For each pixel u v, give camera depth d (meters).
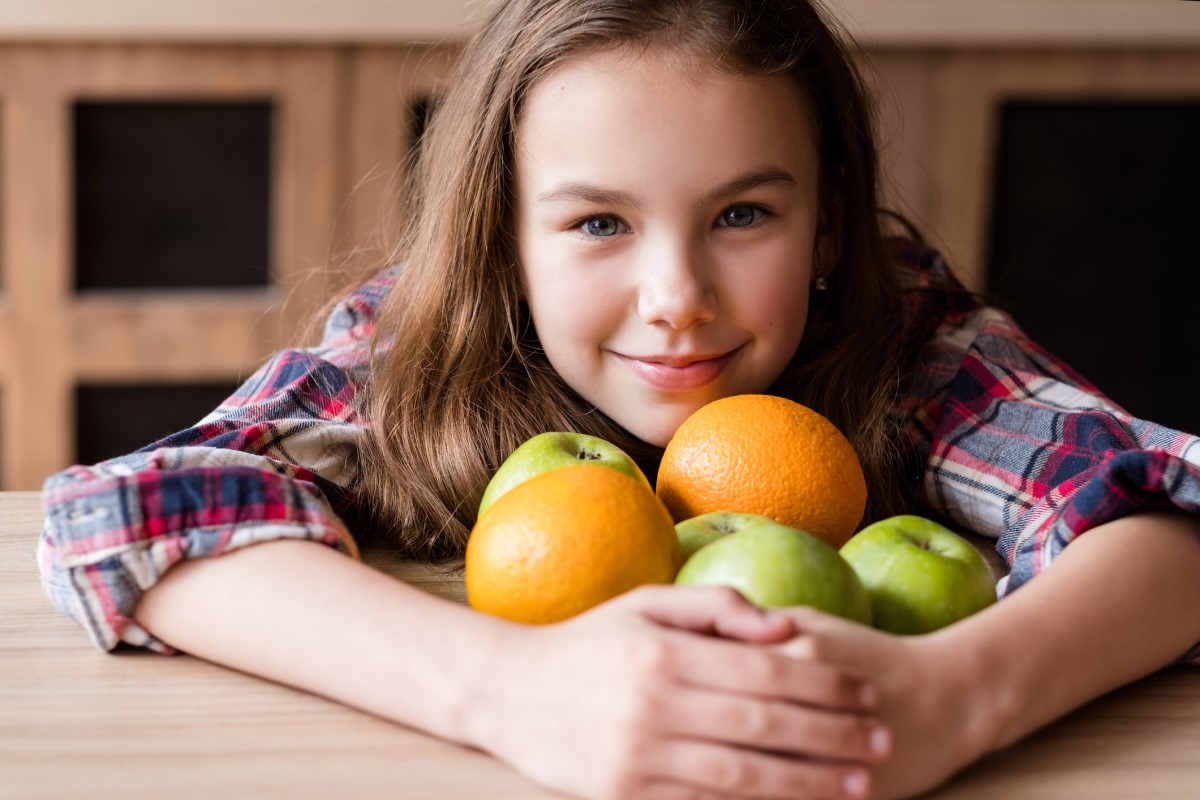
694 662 0.56
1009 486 0.89
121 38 1.99
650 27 0.88
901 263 1.25
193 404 2.15
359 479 0.92
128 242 2.07
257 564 0.68
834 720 0.56
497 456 0.98
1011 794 0.58
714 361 0.93
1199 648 0.71
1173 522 0.72
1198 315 2.20
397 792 0.56
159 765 0.58
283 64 2.04
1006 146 2.16
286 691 0.67
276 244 2.10
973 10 2.07
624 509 0.66
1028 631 0.63
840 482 0.78
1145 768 0.60
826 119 1.04
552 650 0.60
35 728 0.61
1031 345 1.09
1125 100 2.15
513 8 0.99
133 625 0.70
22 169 2.02
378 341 1.05
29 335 2.07
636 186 0.87
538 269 0.95
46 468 2.12
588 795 0.56
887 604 0.66
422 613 0.64
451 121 1.06
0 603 0.78
